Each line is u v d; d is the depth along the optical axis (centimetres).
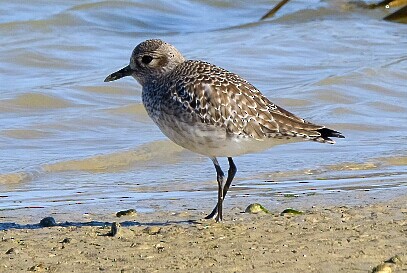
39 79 2034
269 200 1269
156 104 1112
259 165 1508
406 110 1869
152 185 1402
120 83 1986
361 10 2786
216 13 2745
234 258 967
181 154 1588
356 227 1086
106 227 1115
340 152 1584
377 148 1609
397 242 1021
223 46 2328
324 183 1381
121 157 1557
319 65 2175
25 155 1557
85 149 1598
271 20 2692
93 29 2478
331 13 2767
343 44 2369
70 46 2283
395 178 1408
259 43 2347
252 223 1116
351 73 2062
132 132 1709
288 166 1498
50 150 1590
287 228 1086
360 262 952
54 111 1823
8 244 1032
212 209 1223
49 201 1300
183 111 1080
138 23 2578
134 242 1035
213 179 1434
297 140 1095
